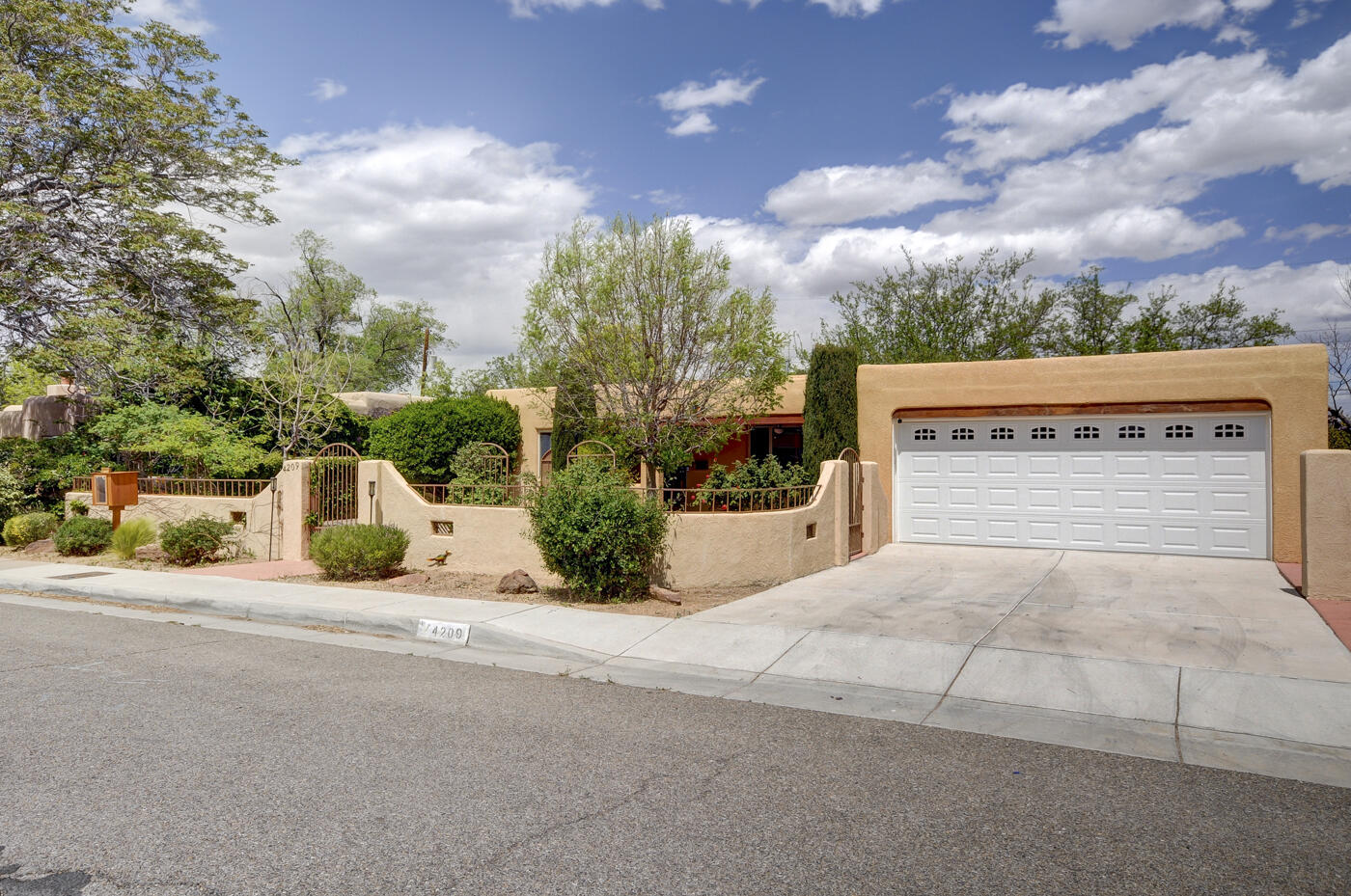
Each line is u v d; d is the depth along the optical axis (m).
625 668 7.35
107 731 5.43
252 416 19.12
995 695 6.44
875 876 3.62
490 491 12.74
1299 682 6.34
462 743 5.30
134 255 21.41
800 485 12.55
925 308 24.78
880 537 14.29
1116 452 13.38
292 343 20.53
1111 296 25.38
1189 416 12.91
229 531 13.59
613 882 3.54
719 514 10.95
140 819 4.11
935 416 14.68
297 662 7.47
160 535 13.34
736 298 14.30
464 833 3.99
